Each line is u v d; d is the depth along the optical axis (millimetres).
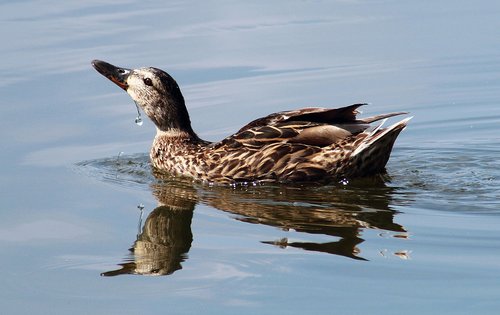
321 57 20828
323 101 18891
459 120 18297
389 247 12641
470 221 13438
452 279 11656
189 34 21859
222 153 15633
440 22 22406
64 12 23297
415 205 14156
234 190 15266
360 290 11484
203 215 14125
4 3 23781
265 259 12438
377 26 22266
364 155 14977
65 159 16703
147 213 14320
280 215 14000
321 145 15148
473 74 20016
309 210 14141
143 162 16828
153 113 16578
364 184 15180
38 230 13766
